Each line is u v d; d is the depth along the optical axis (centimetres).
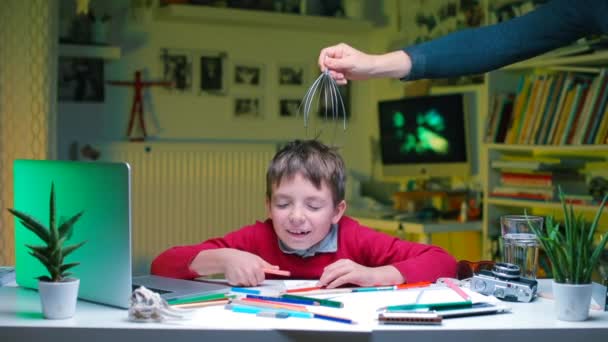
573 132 307
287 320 110
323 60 149
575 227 115
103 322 109
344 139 467
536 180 330
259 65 445
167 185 412
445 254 155
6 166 291
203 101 432
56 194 130
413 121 411
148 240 409
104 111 410
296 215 145
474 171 388
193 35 429
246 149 430
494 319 113
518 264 138
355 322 108
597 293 123
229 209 427
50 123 302
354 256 162
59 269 114
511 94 354
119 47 397
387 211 424
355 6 460
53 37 305
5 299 130
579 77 312
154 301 109
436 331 105
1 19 289
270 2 436
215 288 133
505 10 362
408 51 152
